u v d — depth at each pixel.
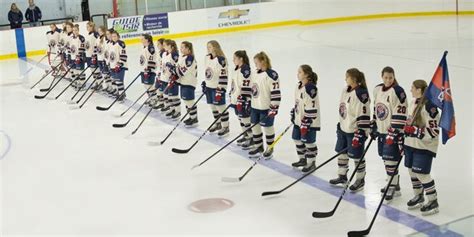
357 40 18.30
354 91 6.01
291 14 23.59
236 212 5.95
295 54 16.34
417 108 5.35
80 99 11.57
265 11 23.12
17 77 15.31
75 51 12.76
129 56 18.08
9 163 8.04
